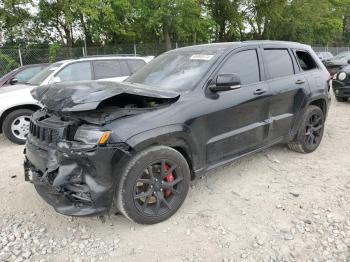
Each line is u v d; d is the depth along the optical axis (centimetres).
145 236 303
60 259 278
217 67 367
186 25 2370
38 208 358
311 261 266
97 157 271
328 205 345
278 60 446
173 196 329
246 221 322
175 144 321
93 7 2034
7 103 595
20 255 283
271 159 475
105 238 303
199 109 335
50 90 317
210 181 410
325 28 4109
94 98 271
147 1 2248
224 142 367
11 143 622
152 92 308
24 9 2061
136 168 292
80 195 283
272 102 417
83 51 1758
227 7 2956
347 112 787
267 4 3108
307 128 490
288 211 336
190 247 287
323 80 502
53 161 284
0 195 390
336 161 466
